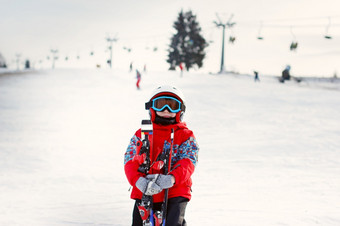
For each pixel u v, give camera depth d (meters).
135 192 2.41
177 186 2.37
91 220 4.20
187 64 74.06
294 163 7.68
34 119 15.19
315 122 13.35
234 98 21.25
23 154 8.89
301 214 4.37
